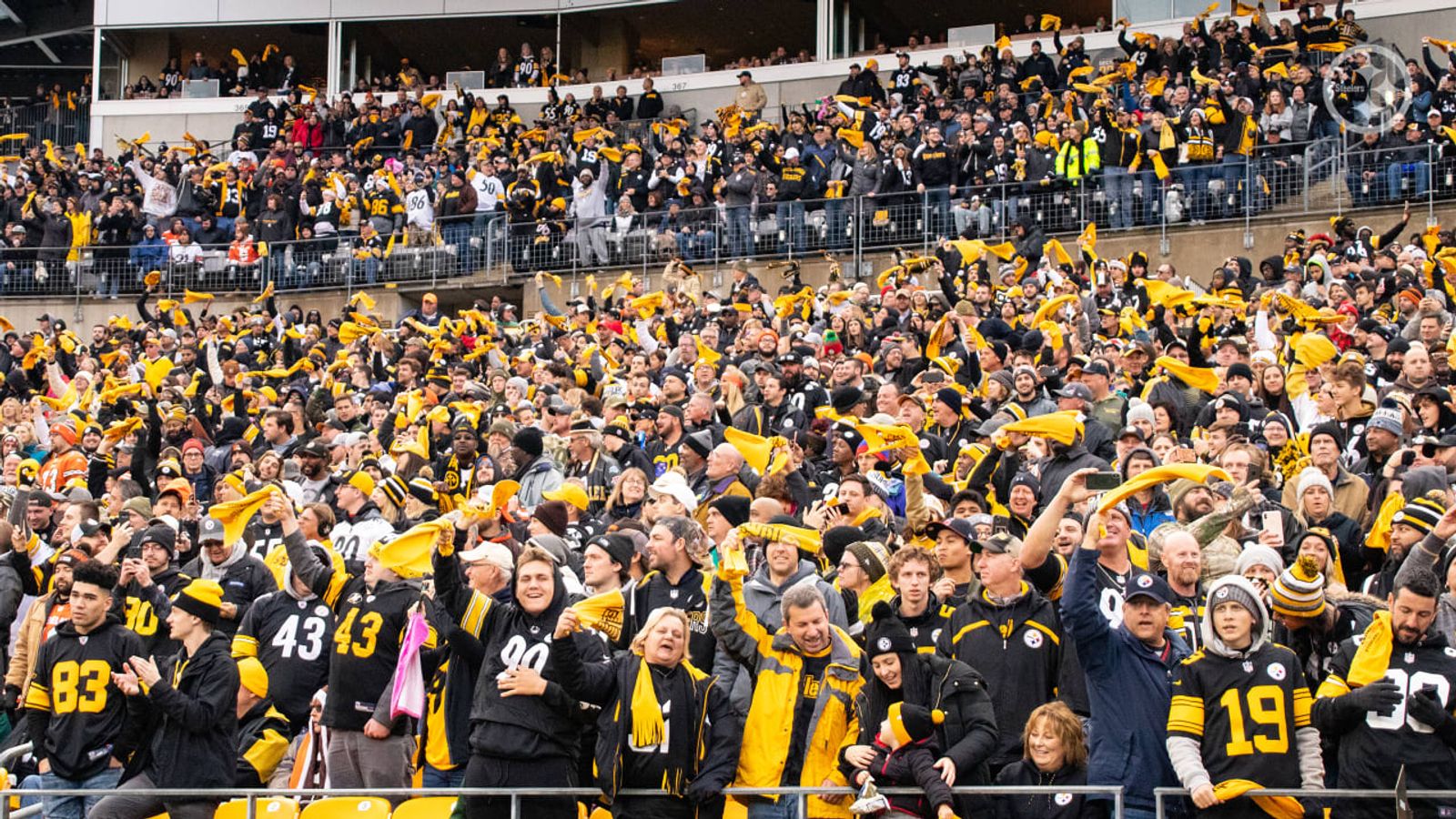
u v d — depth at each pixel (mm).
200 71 43500
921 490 11789
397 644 11141
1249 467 12375
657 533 10531
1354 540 11484
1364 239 24859
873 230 30438
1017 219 29297
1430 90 28891
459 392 19469
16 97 47438
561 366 20125
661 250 32031
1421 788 8531
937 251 26438
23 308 35562
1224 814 8641
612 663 9453
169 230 36031
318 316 29016
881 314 22000
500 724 9461
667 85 40219
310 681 11508
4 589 13359
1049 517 9500
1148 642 9234
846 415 15562
